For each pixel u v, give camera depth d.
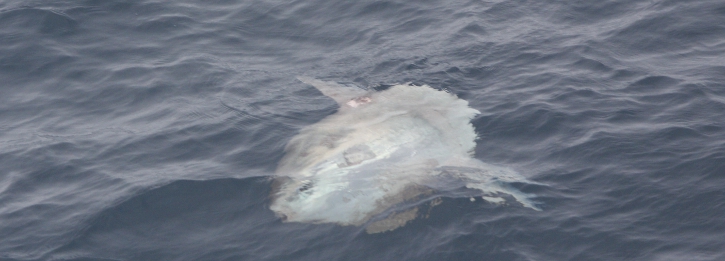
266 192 12.89
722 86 15.53
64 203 13.08
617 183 12.53
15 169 14.35
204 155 14.45
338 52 18.92
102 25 20.58
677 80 15.98
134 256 11.48
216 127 15.54
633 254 10.80
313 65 18.30
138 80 17.89
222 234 11.88
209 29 20.58
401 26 20.08
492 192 12.39
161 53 19.27
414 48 18.64
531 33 19.02
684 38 17.91
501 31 19.28
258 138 14.96
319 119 15.55
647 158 13.15
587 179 12.73
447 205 12.02
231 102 16.61
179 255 11.45
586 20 19.55
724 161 12.72
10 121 16.38
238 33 20.41
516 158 13.55
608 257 10.79
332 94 16.52
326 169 12.82
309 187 12.38
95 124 16.09
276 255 11.27
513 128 14.55
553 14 20.00
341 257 11.09
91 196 13.23
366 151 13.27
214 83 17.62
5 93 17.52
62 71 18.38
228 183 13.27
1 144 15.34
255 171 13.65
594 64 17.06
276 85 17.36
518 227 11.54
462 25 19.67
